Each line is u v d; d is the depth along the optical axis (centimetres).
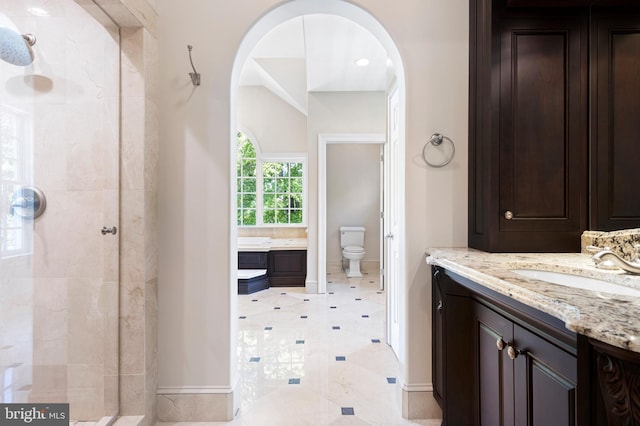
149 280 174
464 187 185
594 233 155
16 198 168
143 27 169
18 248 168
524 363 104
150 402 175
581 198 159
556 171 161
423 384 182
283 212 570
